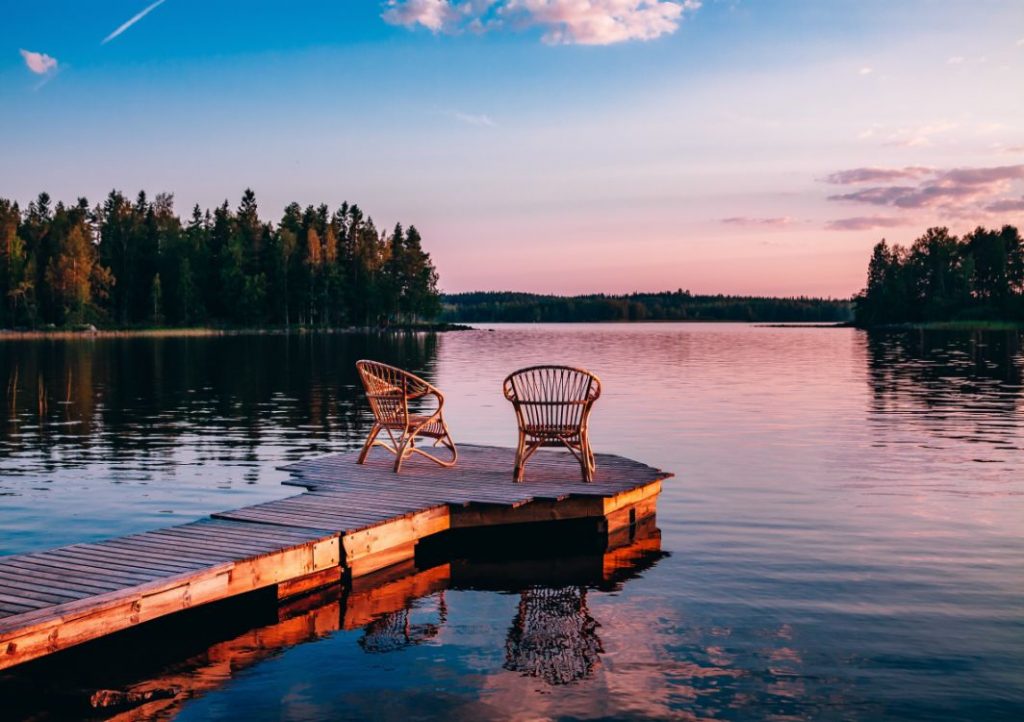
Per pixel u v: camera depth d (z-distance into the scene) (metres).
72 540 6.86
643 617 5.21
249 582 5.48
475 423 14.73
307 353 41.25
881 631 4.88
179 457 10.94
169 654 4.81
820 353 40.25
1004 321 96.94
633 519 7.84
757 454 11.30
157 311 87.88
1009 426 13.87
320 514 6.77
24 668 4.62
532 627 5.11
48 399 18.42
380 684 4.30
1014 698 4.02
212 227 99.69
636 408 16.88
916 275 112.62
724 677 4.28
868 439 12.57
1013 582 5.75
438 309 103.25
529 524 7.57
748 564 6.28
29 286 80.31
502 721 3.85
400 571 6.51
